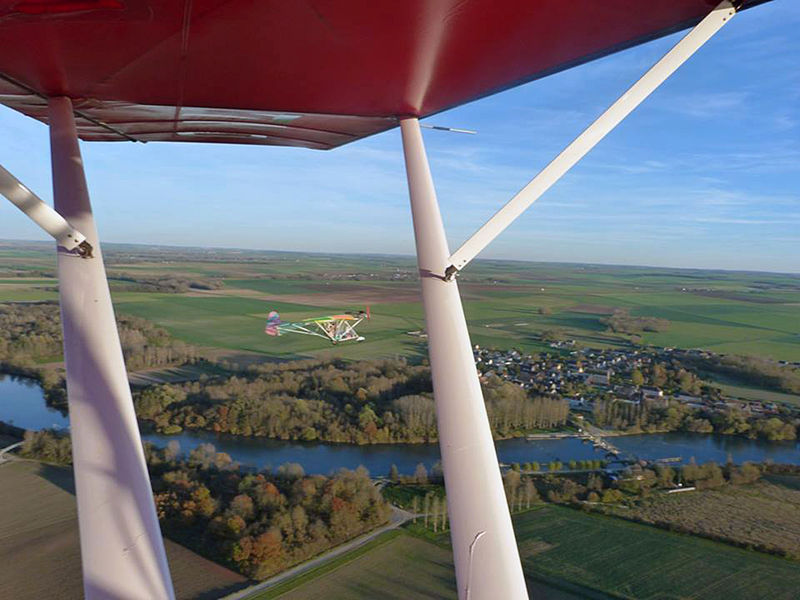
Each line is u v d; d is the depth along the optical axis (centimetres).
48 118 539
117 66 427
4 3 306
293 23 359
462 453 490
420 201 568
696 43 390
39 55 398
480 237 504
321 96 523
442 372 505
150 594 481
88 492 472
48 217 452
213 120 617
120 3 313
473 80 491
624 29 396
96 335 482
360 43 396
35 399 5197
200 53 404
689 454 4659
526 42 409
